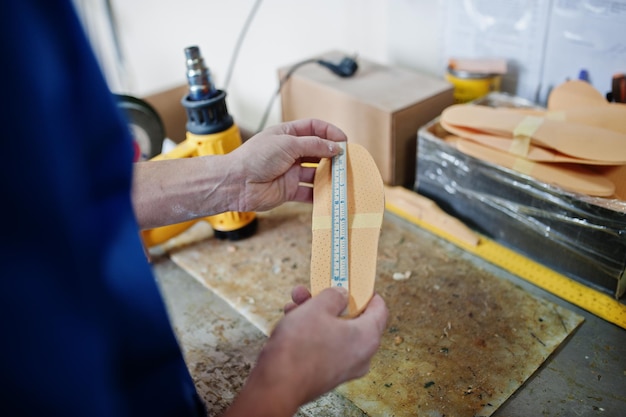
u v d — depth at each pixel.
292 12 1.23
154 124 0.99
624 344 0.63
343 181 0.65
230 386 0.63
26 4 0.25
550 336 0.64
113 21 1.81
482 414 0.56
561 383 0.59
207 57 1.57
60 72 0.27
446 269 0.76
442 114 0.84
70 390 0.32
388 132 0.85
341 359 0.42
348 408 0.58
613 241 0.64
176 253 0.86
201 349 0.69
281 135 0.67
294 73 1.00
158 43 1.70
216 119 0.79
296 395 0.39
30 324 0.29
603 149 0.67
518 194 0.72
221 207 0.69
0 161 0.26
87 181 0.29
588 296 0.69
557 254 0.72
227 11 1.40
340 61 1.02
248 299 0.75
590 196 0.65
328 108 0.94
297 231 0.88
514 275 0.74
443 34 0.98
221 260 0.83
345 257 0.57
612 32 0.77
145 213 0.65
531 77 0.90
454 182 0.82
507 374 0.60
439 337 0.65
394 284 0.74
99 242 0.31
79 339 0.31
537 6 0.83
